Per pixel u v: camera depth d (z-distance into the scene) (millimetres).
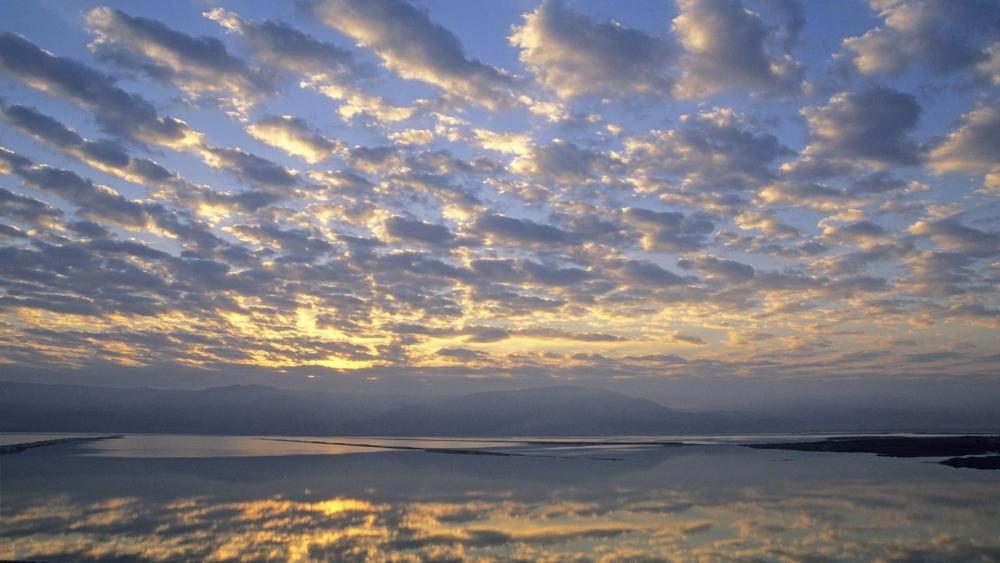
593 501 33812
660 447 93188
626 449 87750
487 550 22641
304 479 45500
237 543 23812
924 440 97938
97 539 24438
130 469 53344
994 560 21109
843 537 24328
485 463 61156
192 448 90812
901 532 25125
